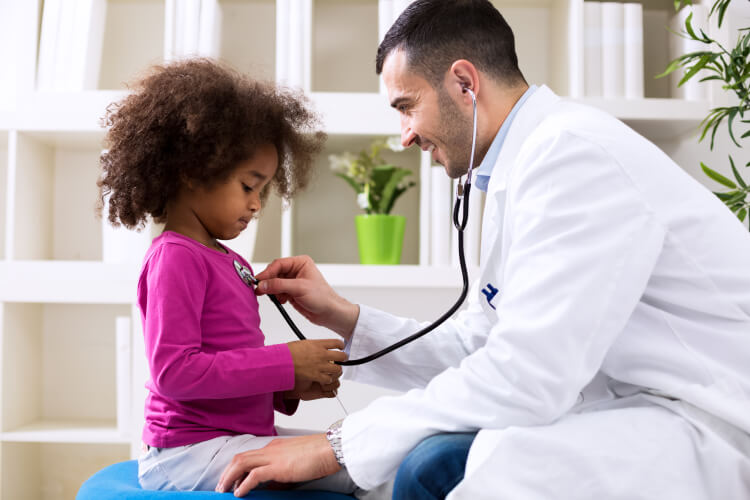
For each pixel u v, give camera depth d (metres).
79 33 1.88
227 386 0.92
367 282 1.81
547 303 0.84
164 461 0.96
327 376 0.99
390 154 2.14
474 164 1.16
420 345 1.22
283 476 0.88
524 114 1.07
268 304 1.80
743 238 0.93
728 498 0.83
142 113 1.04
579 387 0.83
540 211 0.90
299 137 1.18
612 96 1.85
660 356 0.89
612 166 0.89
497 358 0.85
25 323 1.98
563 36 1.96
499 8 2.14
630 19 1.86
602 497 0.79
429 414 0.88
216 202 1.04
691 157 2.06
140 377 1.80
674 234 0.89
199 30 1.86
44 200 2.05
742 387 0.87
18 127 1.84
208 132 1.00
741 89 1.62
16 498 1.91
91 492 0.93
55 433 1.85
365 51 2.13
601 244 0.85
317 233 2.13
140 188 1.04
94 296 1.81
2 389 1.83
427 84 1.08
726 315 0.89
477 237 1.83
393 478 0.97
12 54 1.87
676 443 0.83
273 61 2.12
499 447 0.80
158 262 0.98
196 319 0.96
